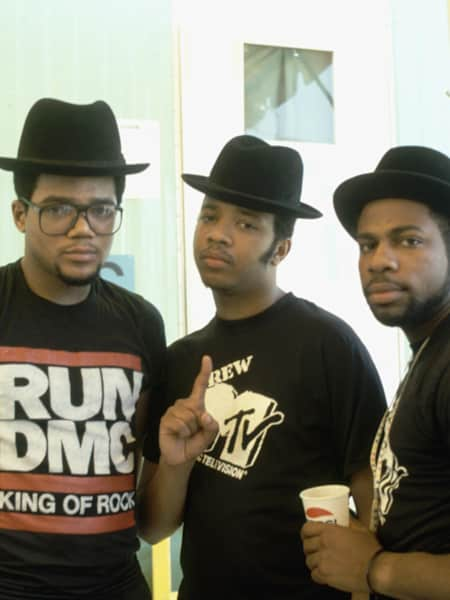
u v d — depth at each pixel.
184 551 1.61
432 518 1.20
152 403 1.69
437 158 1.35
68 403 1.44
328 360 1.55
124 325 1.56
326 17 3.10
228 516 1.52
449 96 3.05
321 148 3.12
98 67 2.78
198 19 2.91
